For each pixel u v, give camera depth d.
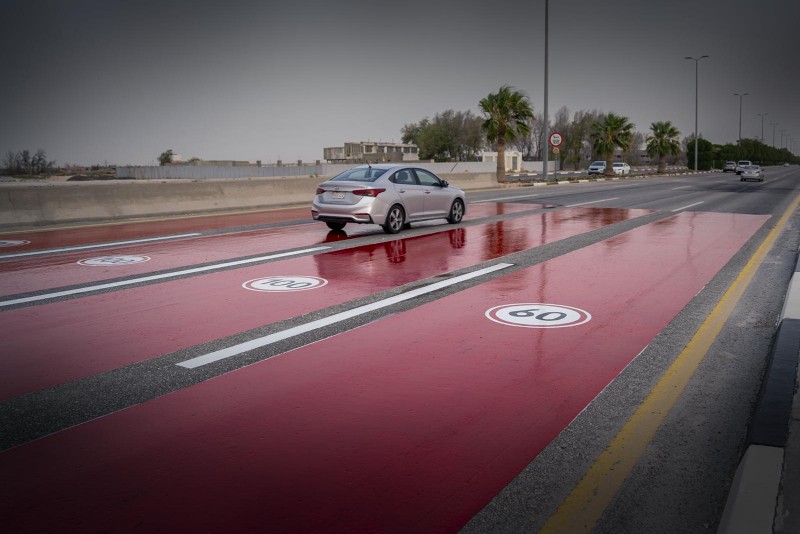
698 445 4.04
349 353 5.90
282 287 8.87
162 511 3.30
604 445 4.04
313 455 3.91
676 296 8.24
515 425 4.33
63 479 3.64
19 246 12.95
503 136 43.59
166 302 7.97
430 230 15.43
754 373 5.36
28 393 4.95
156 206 19.97
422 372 5.38
